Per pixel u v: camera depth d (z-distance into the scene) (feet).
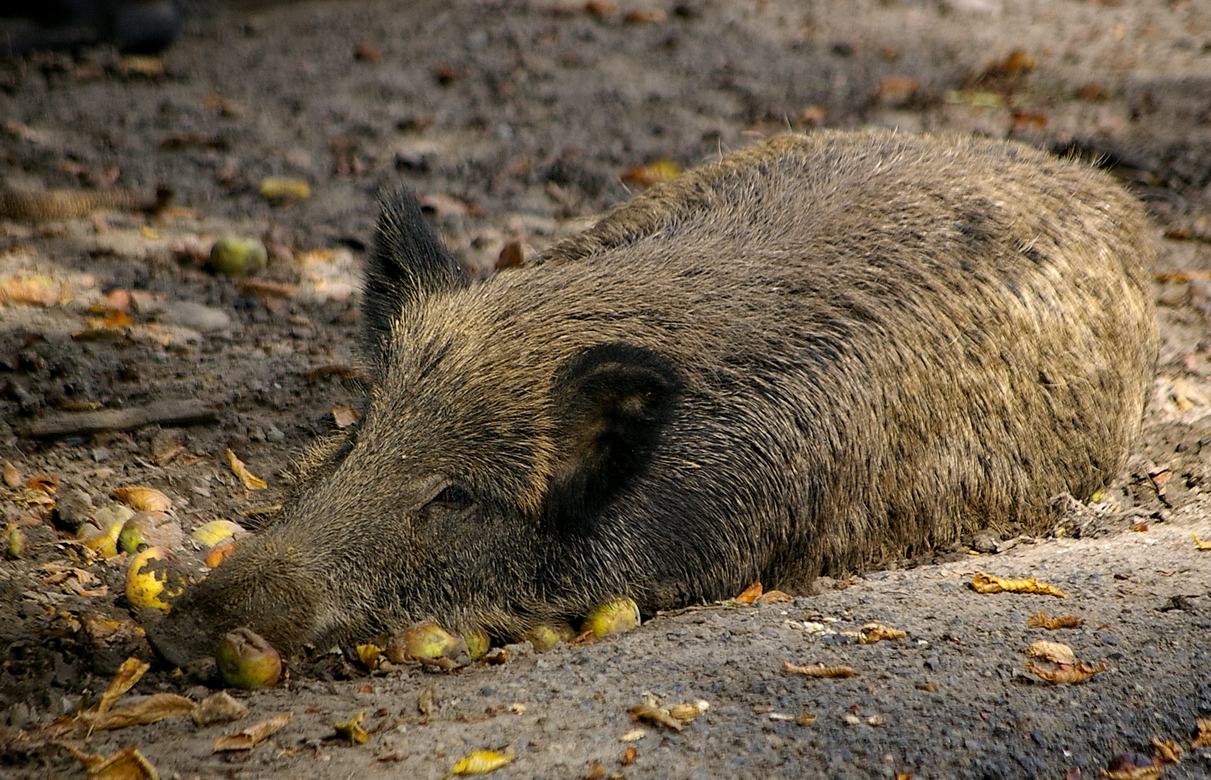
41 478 31.81
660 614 27.94
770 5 95.35
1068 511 33.06
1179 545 28.99
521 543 27.37
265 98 70.79
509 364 27.40
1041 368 32.53
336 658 25.55
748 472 28.27
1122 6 99.14
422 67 77.56
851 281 30.50
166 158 60.80
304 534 26.12
